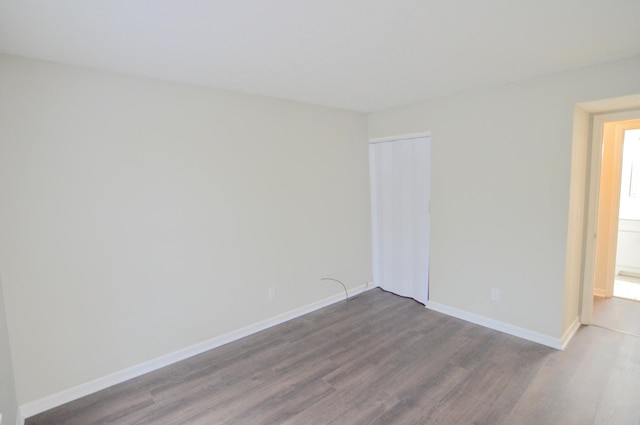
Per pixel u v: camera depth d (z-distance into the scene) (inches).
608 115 117.6
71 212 92.7
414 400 91.3
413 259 161.3
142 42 77.3
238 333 129.7
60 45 77.9
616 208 152.5
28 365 88.7
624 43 83.6
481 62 95.8
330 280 161.2
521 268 120.7
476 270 133.6
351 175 166.4
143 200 104.6
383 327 135.9
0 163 82.5
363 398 93.0
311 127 147.8
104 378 100.7
